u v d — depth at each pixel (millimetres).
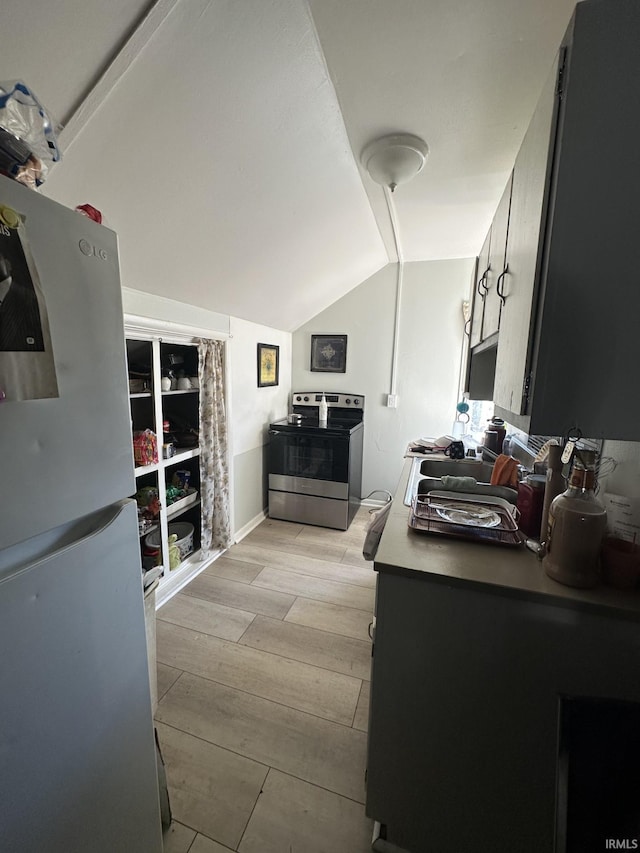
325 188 1552
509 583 829
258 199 1414
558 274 710
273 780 1187
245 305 2418
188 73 856
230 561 2504
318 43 912
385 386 3287
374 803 995
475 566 898
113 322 685
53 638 588
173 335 2041
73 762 635
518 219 970
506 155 1413
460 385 3088
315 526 3055
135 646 770
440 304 3043
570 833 567
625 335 704
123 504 740
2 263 481
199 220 1380
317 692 1508
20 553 562
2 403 497
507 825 904
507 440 2002
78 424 618
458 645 882
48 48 685
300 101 1067
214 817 1086
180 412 2416
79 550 626
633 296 691
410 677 925
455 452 2145
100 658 684
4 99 569
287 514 3127
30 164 600
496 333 1285
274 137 1153
